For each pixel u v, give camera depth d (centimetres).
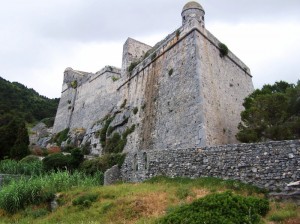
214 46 2964
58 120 5725
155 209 1388
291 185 1360
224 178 1691
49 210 1812
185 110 2550
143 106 3189
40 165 2667
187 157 1944
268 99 2278
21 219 1669
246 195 1467
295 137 2184
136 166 2309
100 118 4322
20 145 3519
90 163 2656
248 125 2300
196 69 2578
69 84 5803
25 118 7475
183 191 1586
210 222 1005
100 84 4703
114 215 1416
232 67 3191
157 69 3162
